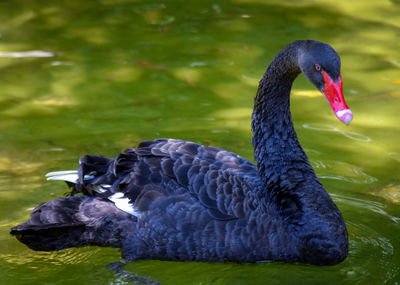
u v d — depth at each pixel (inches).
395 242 345.1
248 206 321.1
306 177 338.6
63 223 333.1
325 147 442.3
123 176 342.3
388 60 583.5
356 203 380.2
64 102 503.8
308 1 724.7
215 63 571.8
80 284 313.1
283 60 333.7
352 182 401.7
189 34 631.8
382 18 679.7
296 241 319.0
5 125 467.5
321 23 663.1
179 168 329.4
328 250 317.4
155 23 657.6
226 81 539.8
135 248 329.7
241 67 564.4
